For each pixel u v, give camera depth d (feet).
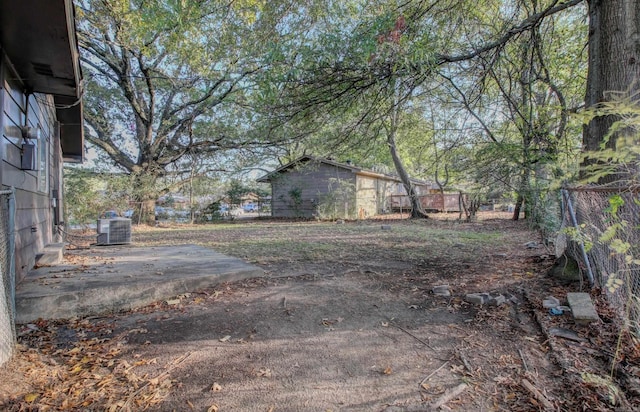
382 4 14.17
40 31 9.53
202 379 7.03
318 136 28.22
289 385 6.80
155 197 46.52
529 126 19.13
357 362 7.68
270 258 19.47
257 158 50.49
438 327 9.48
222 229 39.24
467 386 6.62
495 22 17.58
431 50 12.08
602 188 8.59
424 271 15.89
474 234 29.22
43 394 6.44
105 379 7.02
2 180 9.76
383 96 14.07
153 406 6.15
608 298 9.98
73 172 40.60
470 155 24.40
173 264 15.64
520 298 11.35
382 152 56.24
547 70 18.33
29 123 13.99
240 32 19.60
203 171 51.16
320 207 51.78
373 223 43.75
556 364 7.22
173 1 15.66
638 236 8.86
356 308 11.05
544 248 19.65
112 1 17.76
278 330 9.42
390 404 6.14
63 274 13.24
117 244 24.03
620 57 10.89
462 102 20.44
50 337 9.10
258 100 14.06
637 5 10.91
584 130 11.85
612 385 6.15
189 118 41.60
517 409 5.88
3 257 7.66
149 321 10.18
